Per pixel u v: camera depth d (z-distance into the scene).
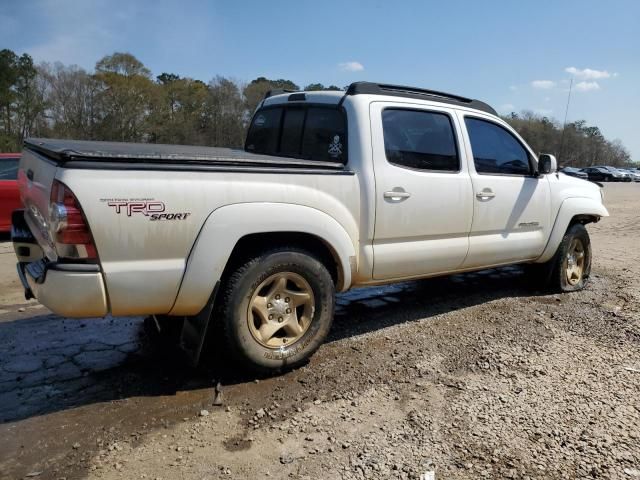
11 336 4.32
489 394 3.35
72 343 4.17
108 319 4.77
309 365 3.77
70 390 3.38
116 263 2.91
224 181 3.21
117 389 3.39
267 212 3.33
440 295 5.65
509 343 4.22
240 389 3.40
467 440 2.83
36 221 3.38
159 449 2.73
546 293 5.78
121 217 2.87
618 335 4.43
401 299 5.48
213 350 3.97
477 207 4.64
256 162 3.39
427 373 3.66
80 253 2.83
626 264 7.46
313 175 3.60
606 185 43.28
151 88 53.78
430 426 2.97
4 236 8.98
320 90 4.42
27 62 50.03
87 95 51.66
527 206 5.14
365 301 5.39
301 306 3.69
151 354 3.96
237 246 3.43
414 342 4.23
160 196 2.97
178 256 3.08
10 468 2.56
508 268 7.00
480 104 4.95
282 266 3.47
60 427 2.93
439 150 4.41
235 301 3.33
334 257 3.75
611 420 3.05
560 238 5.53
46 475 2.51
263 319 3.49
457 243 4.56
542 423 3.01
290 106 4.66
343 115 4.03
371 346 4.14
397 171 4.05
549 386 3.47
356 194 3.82
